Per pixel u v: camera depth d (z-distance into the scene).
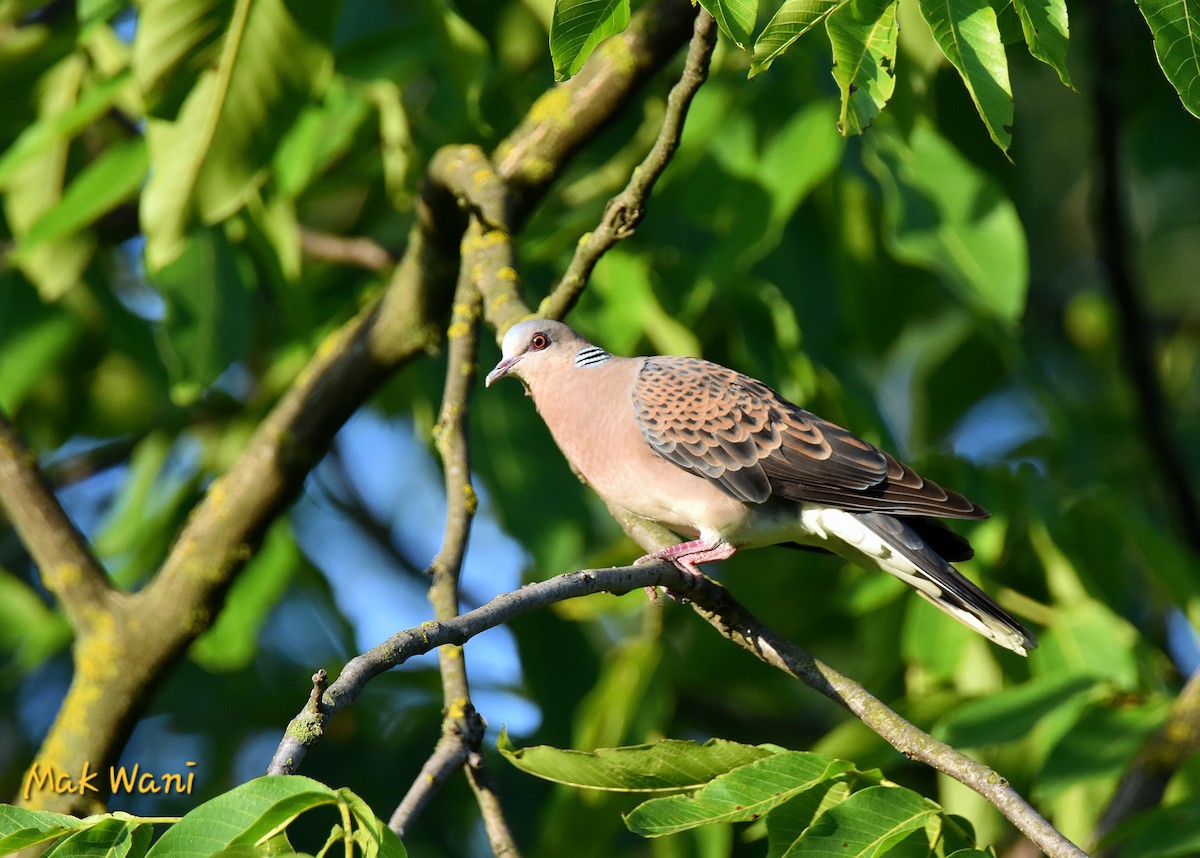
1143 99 12.66
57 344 11.30
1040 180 16.52
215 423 12.73
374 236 13.14
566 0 5.22
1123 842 8.39
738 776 5.66
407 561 14.73
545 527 10.11
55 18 11.70
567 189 11.24
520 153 9.34
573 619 11.02
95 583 9.95
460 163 9.20
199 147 8.87
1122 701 8.55
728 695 12.34
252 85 8.77
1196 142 12.27
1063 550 9.63
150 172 9.81
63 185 11.37
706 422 8.57
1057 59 4.87
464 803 11.61
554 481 10.27
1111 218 12.03
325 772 11.48
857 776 5.83
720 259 9.23
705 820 5.54
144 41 8.44
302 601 13.33
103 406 12.94
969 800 9.24
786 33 4.98
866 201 10.68
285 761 4.76
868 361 11.49
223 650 10.80
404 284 9.84
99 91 9.84
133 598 9.95
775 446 8.48
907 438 15.71
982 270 9.11
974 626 8.06
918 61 8.67
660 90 11.52
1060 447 10.80
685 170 10.48
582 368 8.94
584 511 10.23
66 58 10.93
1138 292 12.19
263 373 13.74
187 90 8.73
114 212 11.86
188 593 9.86
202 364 10.16
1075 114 16.19
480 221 9.03
